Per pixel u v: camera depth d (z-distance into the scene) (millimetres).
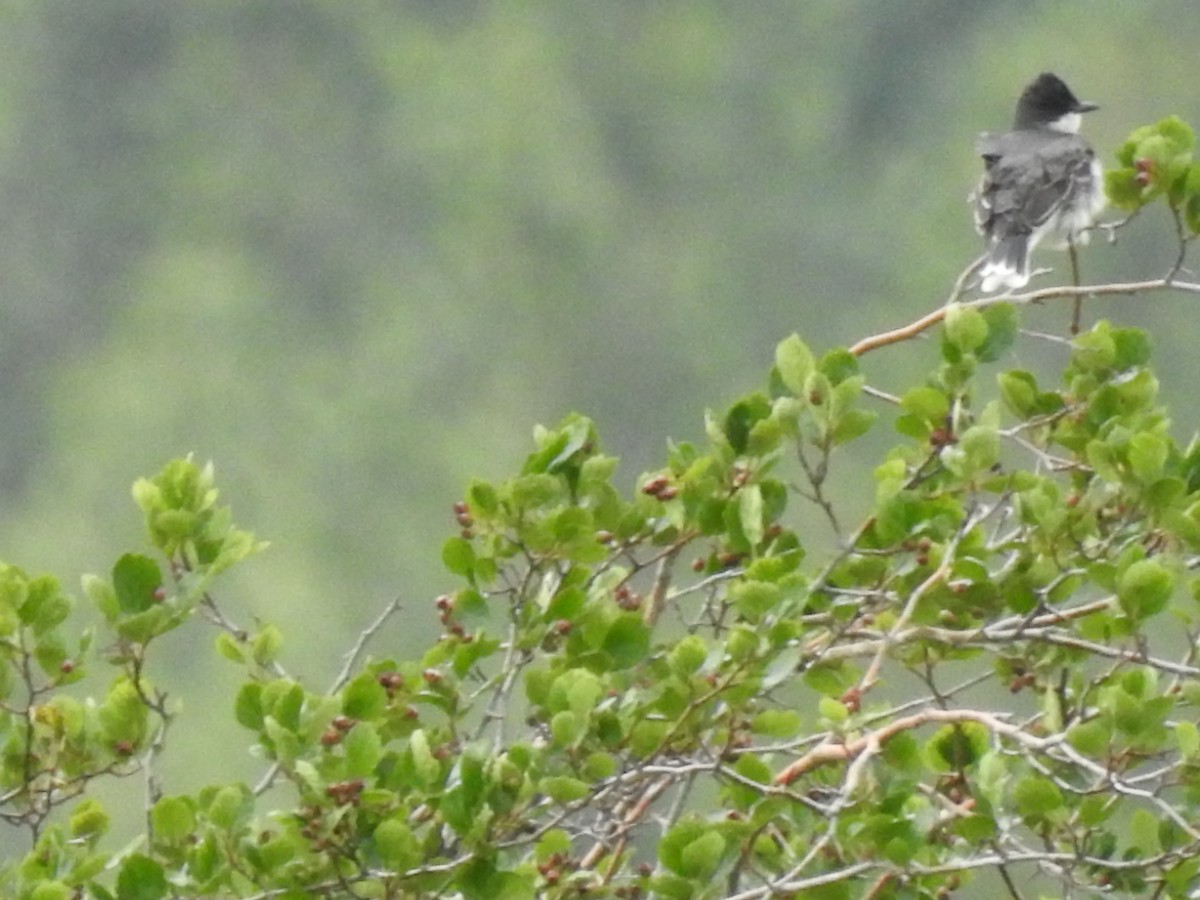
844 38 37188
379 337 32062
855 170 35969
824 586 6570
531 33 37375
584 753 6051
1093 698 6660
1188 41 34281
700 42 37281
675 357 32406
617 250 34062
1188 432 25562
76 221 35000
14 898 6195
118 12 36594
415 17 37438
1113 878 6324
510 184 34969
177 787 18750
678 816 6703
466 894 5742
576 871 6188
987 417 6656
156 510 6570
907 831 6023
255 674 6609
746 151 36375
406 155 35125
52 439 30406
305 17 37094
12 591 6445
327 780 5801
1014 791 6328
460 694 6336
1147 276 26188
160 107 36156
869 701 7879
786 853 6430
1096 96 34406
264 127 35656
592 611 6324
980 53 36750
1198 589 6348
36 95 36250
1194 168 7316
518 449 30312
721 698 6152
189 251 33844
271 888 5898
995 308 6918
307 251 34312
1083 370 7023
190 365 30984
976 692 11016
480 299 33219
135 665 6445
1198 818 6266
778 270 34000
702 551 7711
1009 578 6637
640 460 31312
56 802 6562
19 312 33188
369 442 29469
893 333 7332
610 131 36250
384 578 26438
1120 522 6582
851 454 21250
